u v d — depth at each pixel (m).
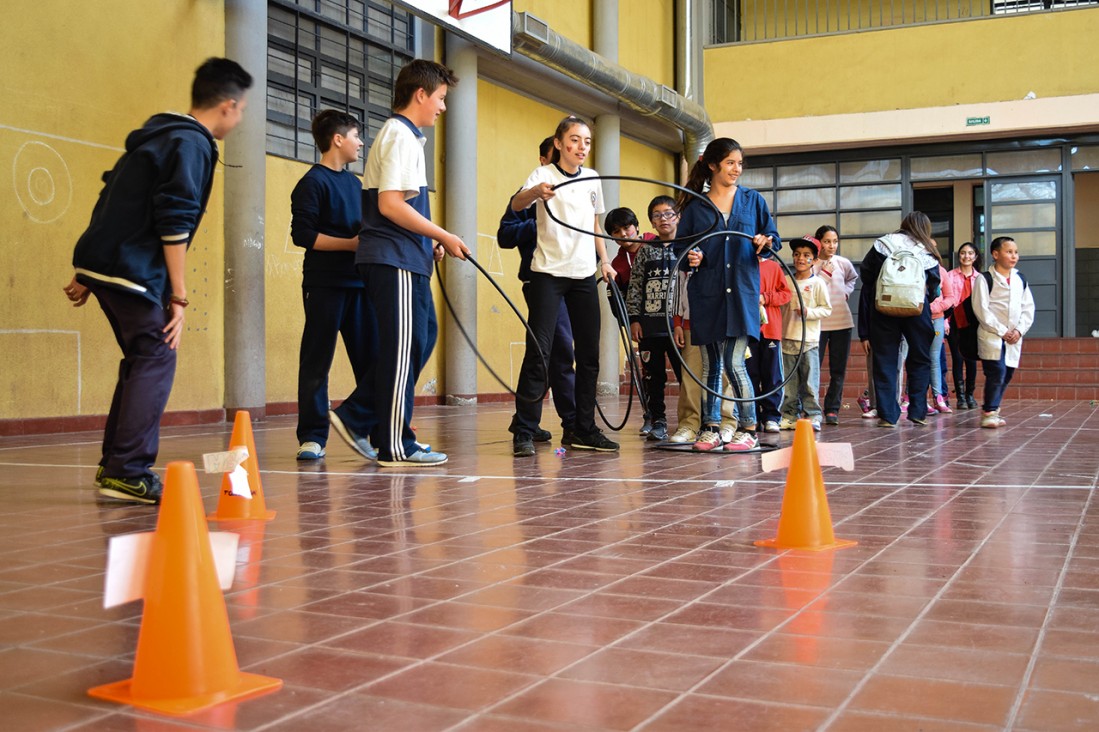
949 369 12.38
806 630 1.98
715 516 3.34
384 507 3.55
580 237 5.26
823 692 1.62
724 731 1.45
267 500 3.72
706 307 5.25
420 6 9.20
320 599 2.26
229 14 8.30
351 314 5.19
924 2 14.88
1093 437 6.40
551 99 13.06
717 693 1.62
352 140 5.14
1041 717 1.50
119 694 1.63
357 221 5.12
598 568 2.56
